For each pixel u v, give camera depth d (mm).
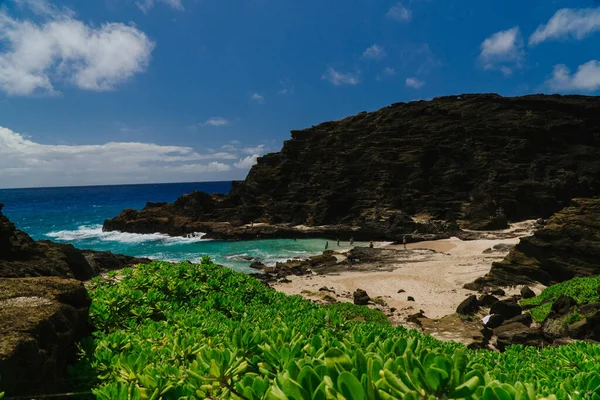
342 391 1696
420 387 1895
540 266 24109
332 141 79188
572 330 12008
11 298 4117
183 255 47719
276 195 72688
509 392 1781
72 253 20328
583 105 75562
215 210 72125
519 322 15383
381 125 79250
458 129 71938
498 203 58062
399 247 47031
